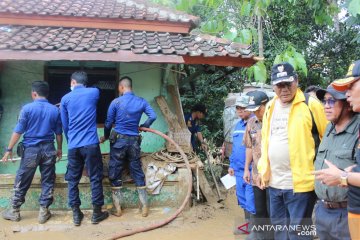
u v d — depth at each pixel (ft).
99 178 17.34
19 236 16.14
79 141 16.75
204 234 16.49
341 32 37.19
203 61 18.78
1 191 18.37
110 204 18.84
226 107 23.98
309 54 37.86
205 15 28.94
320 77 38.09
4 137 20.16
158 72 21.12
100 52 17.48
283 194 10.96
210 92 32.81
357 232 8.11
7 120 20.18
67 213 18.43
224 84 32.94
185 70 26.71
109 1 26.22
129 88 17.90
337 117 8.98
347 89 8.59
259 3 18.35
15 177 17.87
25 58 16.76
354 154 8.56
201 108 25.07
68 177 17.13
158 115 21.17
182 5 20.01
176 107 21.22
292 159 10.66
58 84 20.71
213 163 27.53
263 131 11.57
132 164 17.95
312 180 10.52
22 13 20.83
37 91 17.24
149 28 21.65
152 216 18.15
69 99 16.85
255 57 18.97
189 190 17.81
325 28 37.76
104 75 20.92
